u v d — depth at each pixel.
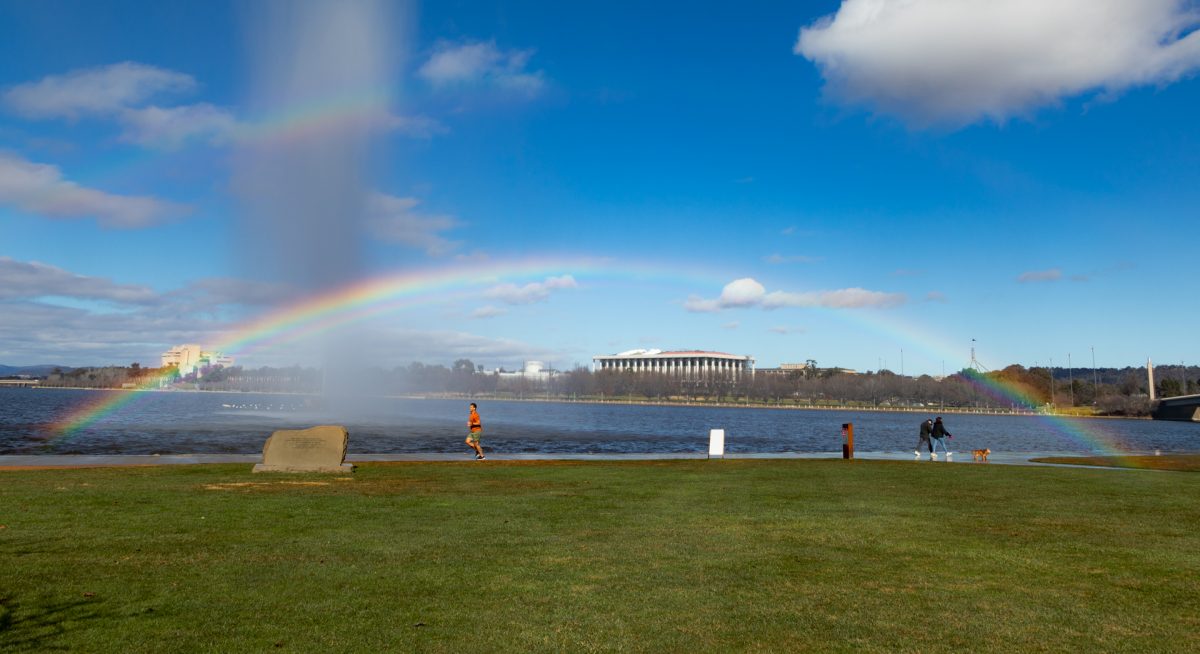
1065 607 10.21
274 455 25.80
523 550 13.23
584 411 180.38
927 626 9.36
